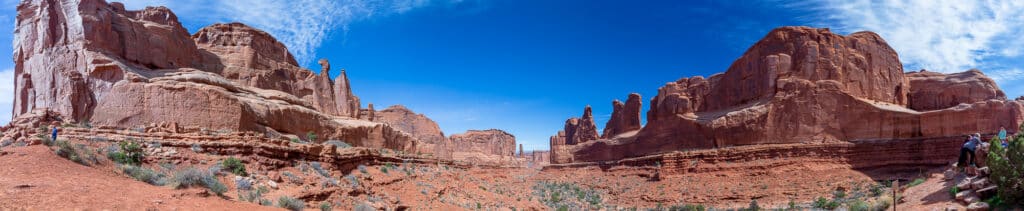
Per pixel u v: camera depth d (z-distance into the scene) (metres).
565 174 95.81
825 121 63.47
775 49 72.12
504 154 165.50
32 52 32.72
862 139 60.97
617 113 121.62
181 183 18.52
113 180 17.52
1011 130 53.06
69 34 31.98
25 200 12.62
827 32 69.12
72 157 18.98
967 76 64.12
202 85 33.50
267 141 28.75
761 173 60.75
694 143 76.69
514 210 42.91
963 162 24.94
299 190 24.55
